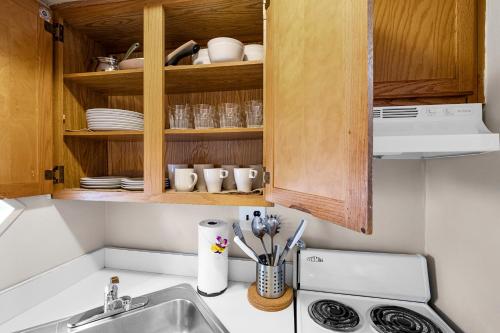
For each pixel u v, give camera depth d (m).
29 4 0.82
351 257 0.95
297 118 0.61
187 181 0.89
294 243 0.91
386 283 0.91
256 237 1.09
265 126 0.79
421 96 0.72
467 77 0.69
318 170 0.54
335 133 0.49
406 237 0.99
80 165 1.03
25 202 0.87
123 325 0.82
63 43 0.94
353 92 0.44
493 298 0.64
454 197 0.80
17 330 0.76
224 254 0.97
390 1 0.72
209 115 0.97
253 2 0.85
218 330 0.74
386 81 0.73
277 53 0.71
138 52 1.17
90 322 0.78
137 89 1.09
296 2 0.61
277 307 0.84
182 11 0.89
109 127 0.90
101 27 1.01
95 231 1.18
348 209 0.45
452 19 0.69
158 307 0.88
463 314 0.75
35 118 0.84
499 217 0.62
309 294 0.95
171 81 0.97
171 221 1.17
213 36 1.07
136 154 1.15
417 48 0.71
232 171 0.98
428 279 0.91
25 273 0.87
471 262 0.72
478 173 0.70
